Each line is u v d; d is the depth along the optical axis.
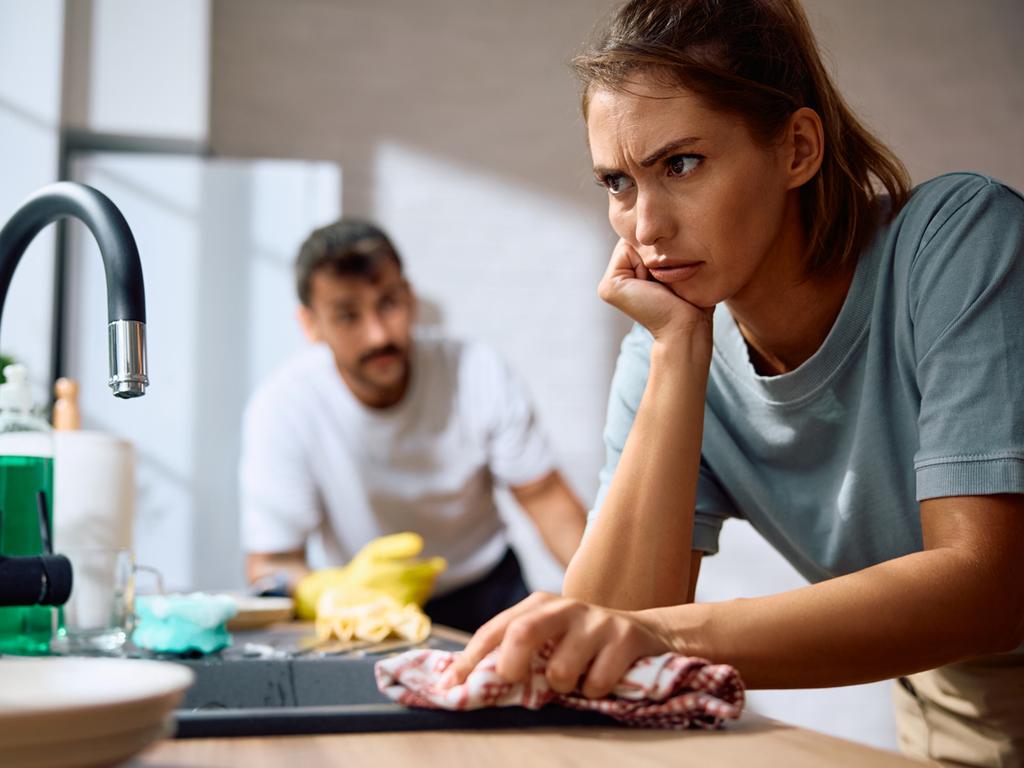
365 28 4.32
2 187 3.36
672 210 0.94
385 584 1.51
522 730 0.66
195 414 3.49
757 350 1.16
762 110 0.93
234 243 3.57
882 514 1.09
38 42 3.41
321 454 2.29
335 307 2.14
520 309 4.38
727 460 1.19
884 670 0.74
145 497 3.43
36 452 1.04
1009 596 0.79
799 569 1.27
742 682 0.71
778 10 1.00
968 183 0.97
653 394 0.98
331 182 3.63
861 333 1.06
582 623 0.67
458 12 4.41
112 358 0.83
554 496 2.34
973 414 0.86
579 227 4.44
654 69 0.91
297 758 0.58
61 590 0.93
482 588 2.35
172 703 0.51
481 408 2.30
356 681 1.04
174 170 3.56
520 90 4.43
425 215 4.33
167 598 1.12
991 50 4.84
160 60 3.57
